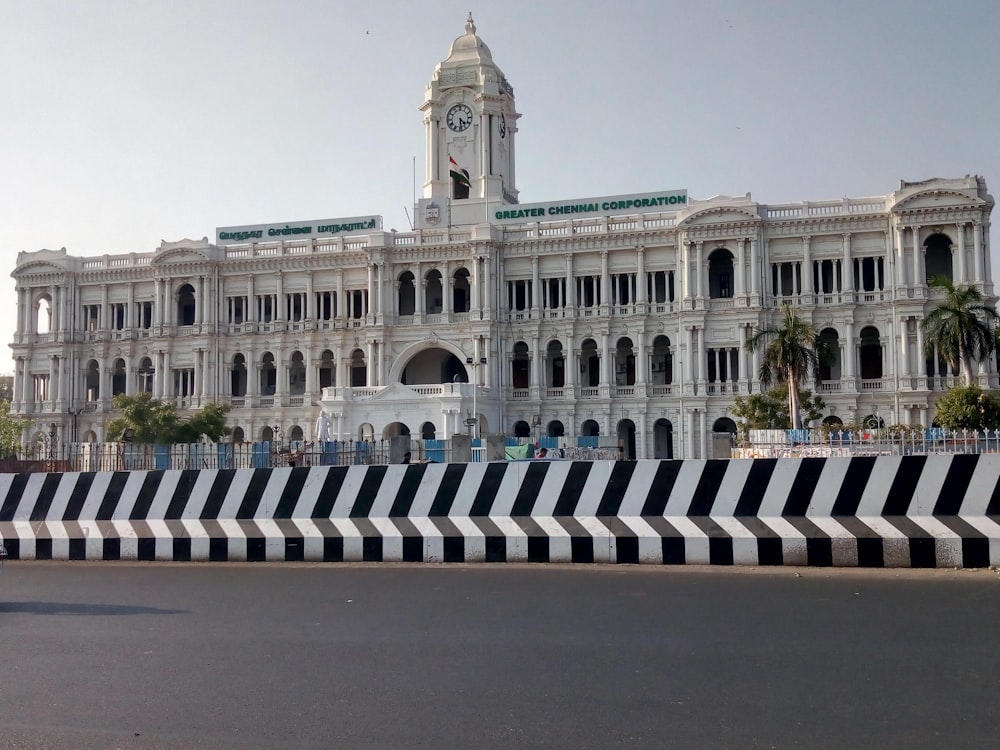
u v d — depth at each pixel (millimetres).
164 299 133750
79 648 22578
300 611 26984
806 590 29094
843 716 16562
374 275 127375
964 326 90125
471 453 70188
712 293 122000
